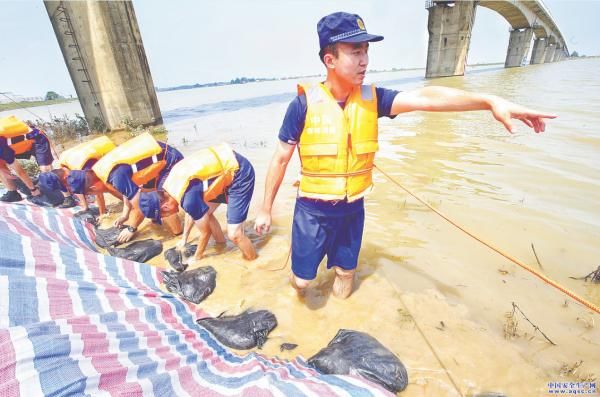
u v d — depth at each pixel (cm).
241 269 379
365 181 250
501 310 292
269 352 262
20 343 184
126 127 1528
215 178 354
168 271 383
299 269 280
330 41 196
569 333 262
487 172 615
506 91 1948
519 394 213
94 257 345
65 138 1365
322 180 237
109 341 219
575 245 376
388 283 337
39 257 297
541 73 3872
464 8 4219
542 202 482
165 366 216
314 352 260
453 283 332
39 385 165
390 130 1077
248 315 294
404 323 281
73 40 1438
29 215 412
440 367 236
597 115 1048
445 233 425
